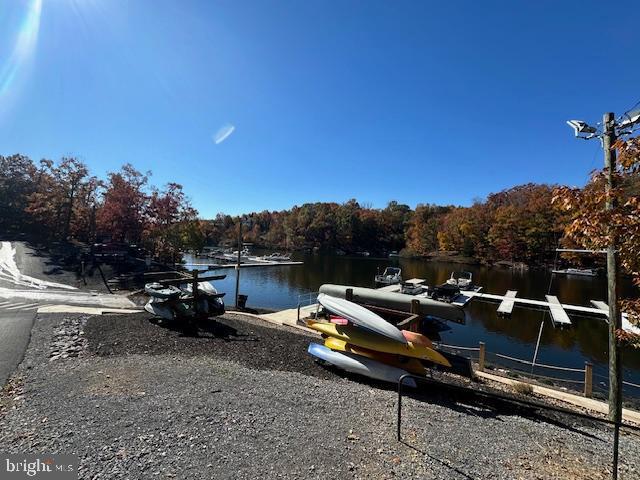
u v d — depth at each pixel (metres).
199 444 4.25
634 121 5.34
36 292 18.98
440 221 71.06
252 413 5.26
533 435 5.42
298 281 34.94
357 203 101.44
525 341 16.30
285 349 9.84
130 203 37.84
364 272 44.88
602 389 10.71
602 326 19.30
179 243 37.59
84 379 6.39
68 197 39.16
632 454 5.04
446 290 25.27
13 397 5.52
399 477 3.80
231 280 35.16
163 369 7.13
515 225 52.38
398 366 8.14
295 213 93.44
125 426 4.60
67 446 4.05
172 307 11.62
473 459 4.34
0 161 49.75
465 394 7.47
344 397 6.37
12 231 46.69
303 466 3.91
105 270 27.66
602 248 3.92
